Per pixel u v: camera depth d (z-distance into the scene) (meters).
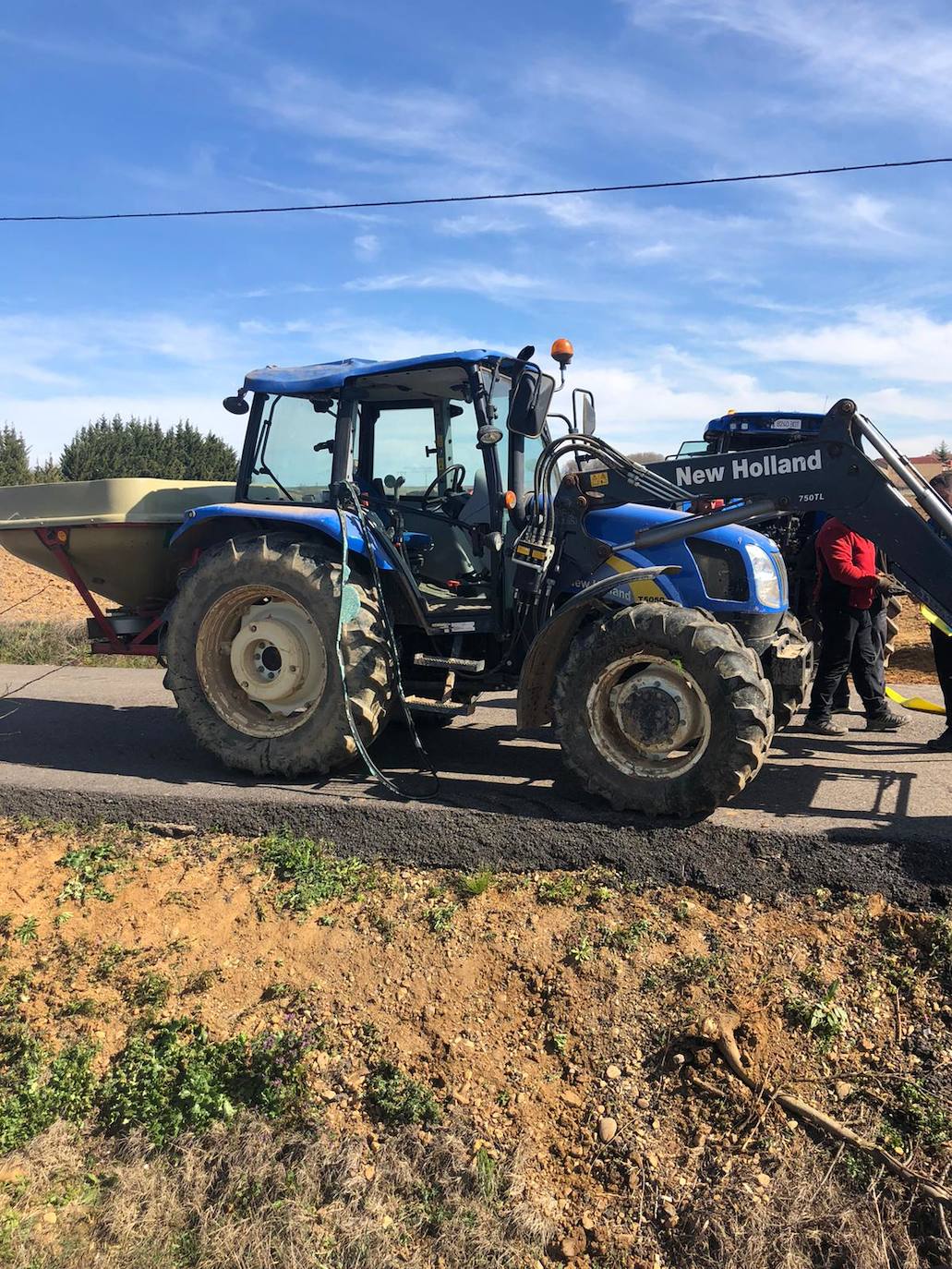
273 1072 3.24
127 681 8.63
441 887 3.91
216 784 4.90
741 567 4.51
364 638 4.73
